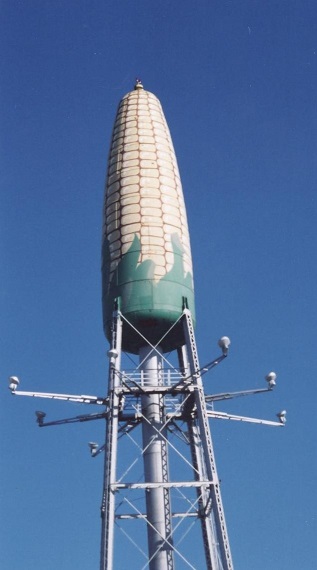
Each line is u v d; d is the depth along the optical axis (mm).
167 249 43750
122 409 40562
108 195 46250
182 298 42781
